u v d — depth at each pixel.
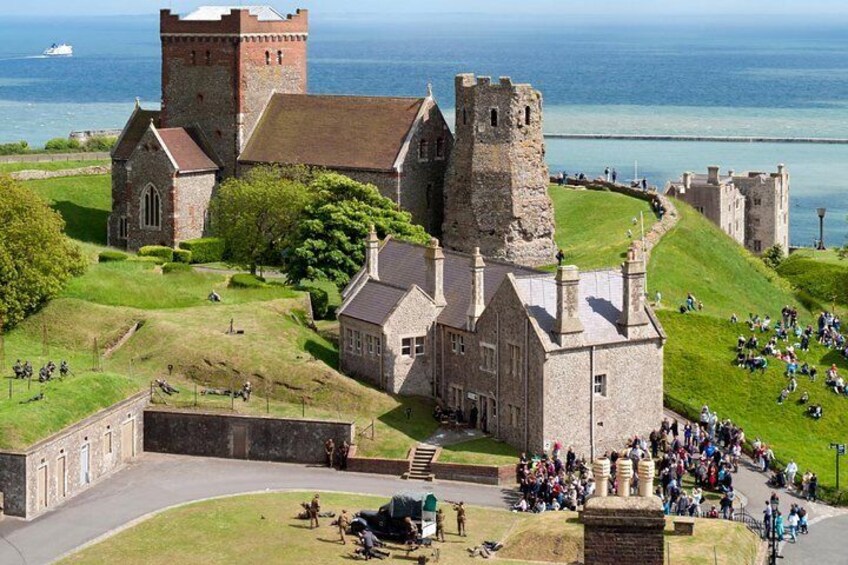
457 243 195.62
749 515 114.69
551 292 129.12
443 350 137.75
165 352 141.12
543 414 124.62
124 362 141.25
